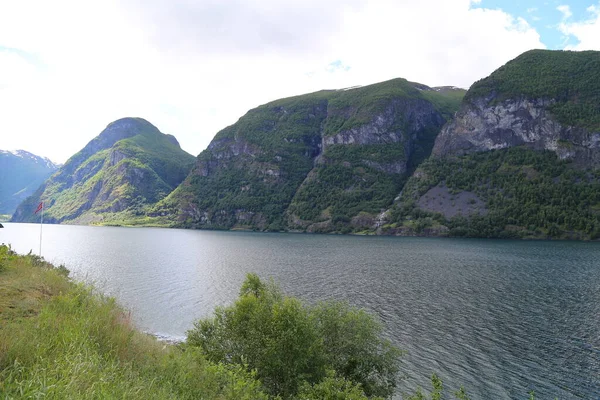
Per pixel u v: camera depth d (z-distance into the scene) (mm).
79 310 12336
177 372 11469
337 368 26438
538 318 47062
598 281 71625
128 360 10789
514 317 47562
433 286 66625
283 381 20938
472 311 50344
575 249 137000
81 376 7598
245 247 145875
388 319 46656
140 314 47688
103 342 10812
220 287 65062
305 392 17891
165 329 42938
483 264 95938
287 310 22141
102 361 9383
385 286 66500
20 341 8117
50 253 111688
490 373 32375
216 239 194750
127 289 62656
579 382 30672
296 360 20766
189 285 66562
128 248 135125
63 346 8703
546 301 55719
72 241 162250
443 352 36531
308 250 134500
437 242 175125
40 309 12188
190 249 135125
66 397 6633
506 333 41656
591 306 52938
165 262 96500
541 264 95812
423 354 36125
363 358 26969
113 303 14648
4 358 7562
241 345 22516
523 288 65062
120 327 12398
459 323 45094
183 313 49469
